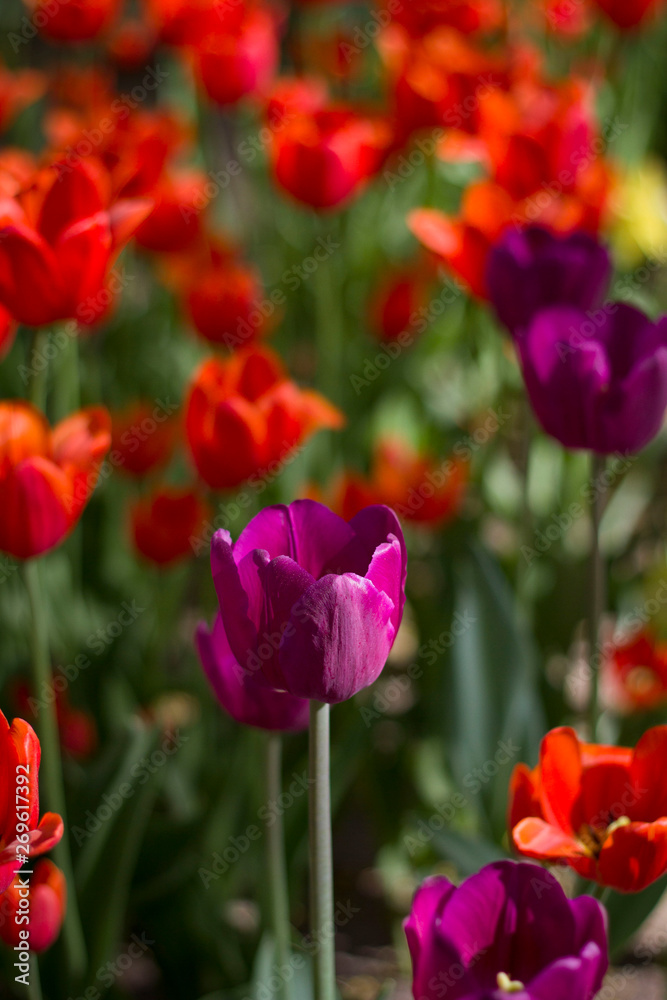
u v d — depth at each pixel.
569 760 1.35
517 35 2.38
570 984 1.25
